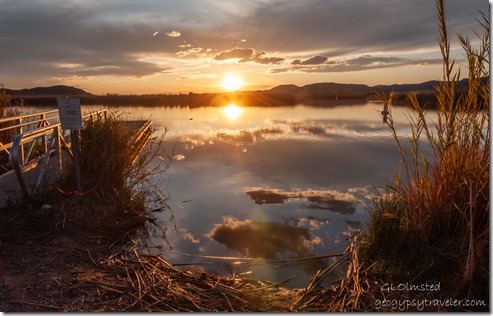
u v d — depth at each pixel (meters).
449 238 3.94
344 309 3.32
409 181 4.46
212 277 3.98
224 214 6.00
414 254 3.99
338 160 10.13
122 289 3.62
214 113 31.30
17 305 3.23
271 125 19.64
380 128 17.48
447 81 3.82
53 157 8.88
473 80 3.80
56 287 3.57
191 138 14.71
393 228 4.29
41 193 5.67
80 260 4.21
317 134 15.59
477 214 3.81
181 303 3.42
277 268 4.27
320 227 5.41
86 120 6.95
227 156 10.89
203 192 7.21
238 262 4.42
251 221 5.67
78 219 5.20
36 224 4.93
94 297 3.44
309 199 6.72
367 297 3.46
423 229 4.02
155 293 3.57
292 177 8.34
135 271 3.97
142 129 11.88
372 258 4.21
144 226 5.47
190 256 4.57
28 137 5.71
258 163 9.88
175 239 5.05
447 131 3.88
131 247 4.75
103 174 6.16
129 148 6.93
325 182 7.88
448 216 3.96
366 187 7.43
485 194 3.75
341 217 5.79
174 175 8.57
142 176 6.86
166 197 6.89
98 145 6.43
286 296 3.64
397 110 29.94
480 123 3.82
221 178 8.29
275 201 6.62
